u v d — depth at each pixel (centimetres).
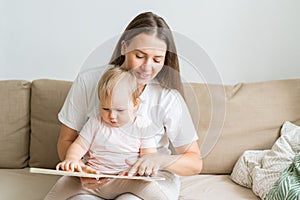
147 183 145
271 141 197
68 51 229
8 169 201
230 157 196
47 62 229
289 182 158
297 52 229
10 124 201
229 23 227
